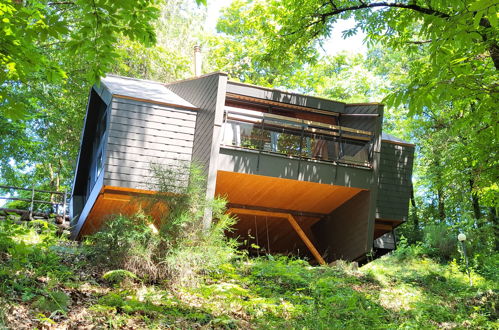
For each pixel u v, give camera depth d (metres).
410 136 25.14
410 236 24.23
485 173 11.04
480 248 20.28
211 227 9.52
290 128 13.45
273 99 14.42
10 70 7.48
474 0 5.89
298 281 10.19
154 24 22.25
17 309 5.91
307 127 13.59
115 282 8.01
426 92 6.45
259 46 24.58
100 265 8.59
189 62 23.11
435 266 17.61
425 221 25.83
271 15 22.98
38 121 20.66
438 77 6.80
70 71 18.55
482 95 7.02
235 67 25.69
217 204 9.72
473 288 12.38
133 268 8.38
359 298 9.39
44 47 16.42
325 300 8.64
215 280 8.95
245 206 14.41
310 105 14.76
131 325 6.30
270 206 14.59
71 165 24.98
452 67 6.81
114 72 22.34
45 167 26.44
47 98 18.66
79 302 6.71
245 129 12.96
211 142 12.30
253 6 23.62
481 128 9.59
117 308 6.81
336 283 10.69
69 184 27.23
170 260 8.32
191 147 13.04
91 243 9.59
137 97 12.48
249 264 10.95
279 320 7.62
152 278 8.48
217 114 12.40
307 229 16.14
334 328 7.41
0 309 5.52
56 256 8.55
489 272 16.52
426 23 6.63
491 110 7.19
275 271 10.46
